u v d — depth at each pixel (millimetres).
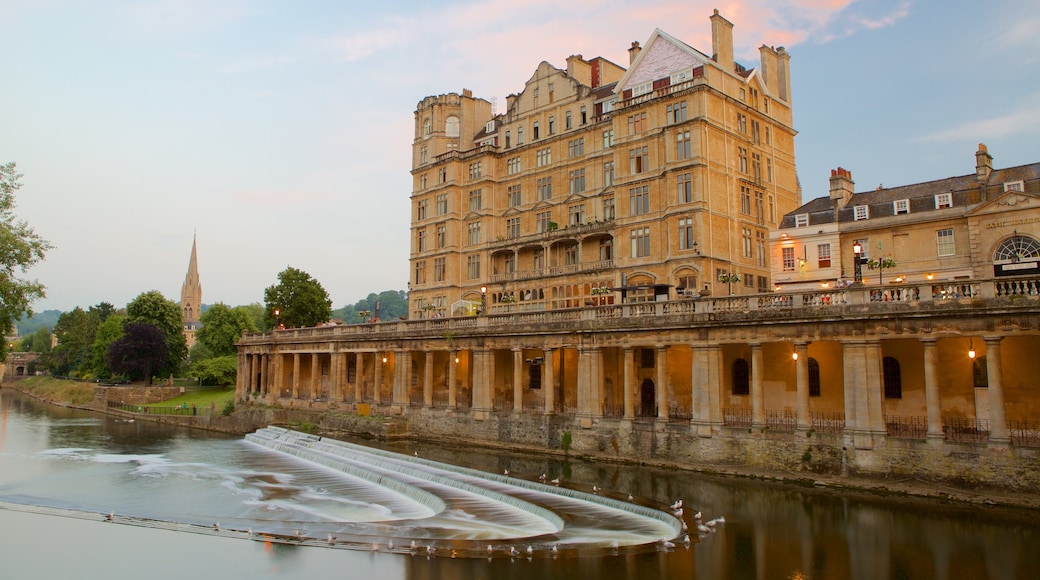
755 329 36906
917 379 36844
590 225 64188
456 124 83188
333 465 46312
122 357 101812
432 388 58406
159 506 34688
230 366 103750
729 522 27984
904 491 31359
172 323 110750
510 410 49500
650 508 29422
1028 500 28328
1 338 48188
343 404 64375
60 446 58719
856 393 33500
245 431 68438
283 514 32469
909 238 47656
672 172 57094
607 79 70750
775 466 35625
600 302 62188
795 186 68750
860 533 26266
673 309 40750
